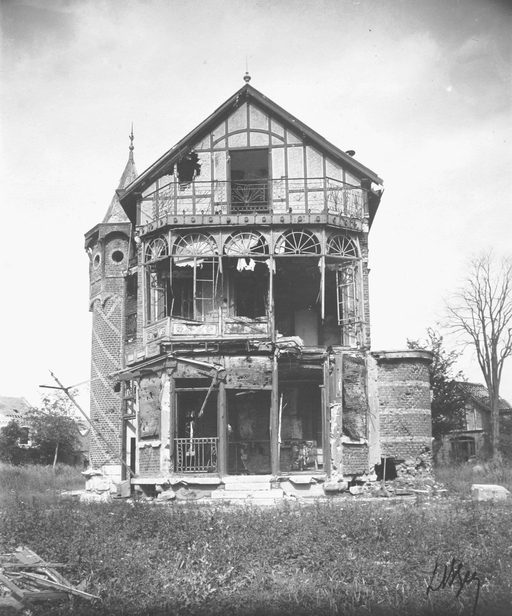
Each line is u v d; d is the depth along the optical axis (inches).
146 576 474.0
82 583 464.8
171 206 1042.1
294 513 657.6
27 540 573.9
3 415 2468.0
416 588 449.7
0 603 432.5
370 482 960.3
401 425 985.5
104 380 1199.6
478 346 1531.7
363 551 520.1
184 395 1066.1
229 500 856.9
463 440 1653.5
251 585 460.1
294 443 1072.8
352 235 1027.9
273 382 956.0
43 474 1491.1
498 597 438.0
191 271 1072.2
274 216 998.4
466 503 717.3
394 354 995.3
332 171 1043.3
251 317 1094.4
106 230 1234.0
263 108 1057.5
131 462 1145.4
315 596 439.5
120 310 1216.8
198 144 1061.1
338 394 951.6
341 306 1088.8
